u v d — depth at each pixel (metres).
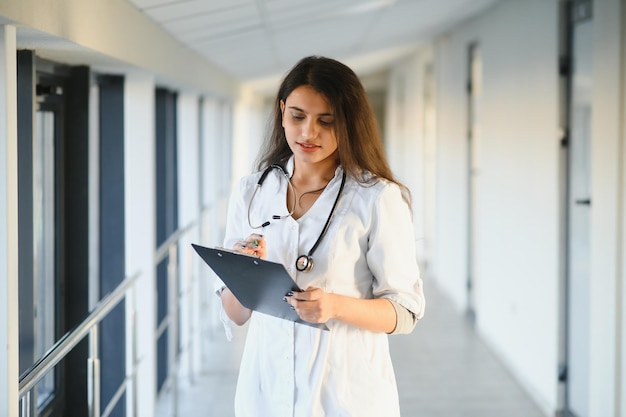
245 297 1.73
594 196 3.80
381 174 1.74
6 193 1.79
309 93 1.65
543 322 4.77
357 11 4.94
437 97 8.64
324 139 1.67
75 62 2.92
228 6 3.50
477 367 5.57
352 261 1.73
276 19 4.39
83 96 3.01
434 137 9.62
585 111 4.18
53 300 3.05
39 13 1.92
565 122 4.48
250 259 1.55
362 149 1.70
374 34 6.93
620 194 3.57
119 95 3.64
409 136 11.51
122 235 3.74
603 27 3.66
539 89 4.80
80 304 3.08
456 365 5.61
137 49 3.17
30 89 2.25
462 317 7.19
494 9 5.95
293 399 1.75
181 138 5.71
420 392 4.98
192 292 5.32
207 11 3.52
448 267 8.09
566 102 4.46
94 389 2.57
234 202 1.87
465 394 4.95
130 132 3.71
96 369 2.58
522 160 5.22
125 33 2.95
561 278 4.52
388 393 1.76
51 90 2.84
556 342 4.53
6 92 1.79
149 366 3.81
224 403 4.77
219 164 7.35
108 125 3.65
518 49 5.28
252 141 11.18
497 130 5.93
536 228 4.91
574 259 4.39
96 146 3.72
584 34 4.17
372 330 1.70
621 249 3.59
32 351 2.33
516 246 5.39
